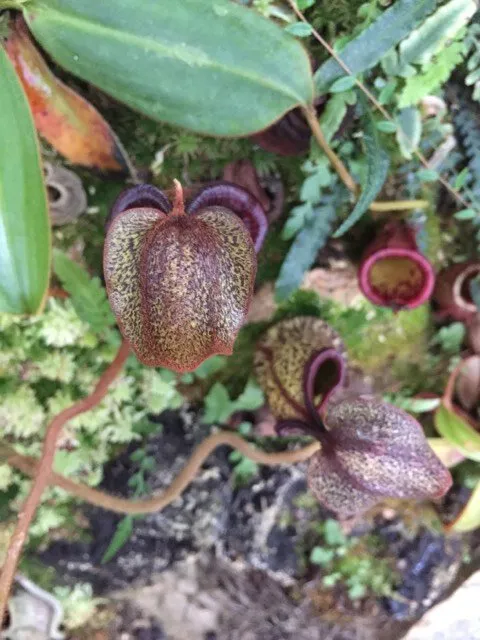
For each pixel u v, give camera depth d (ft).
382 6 0.63
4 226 0.50
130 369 0.79
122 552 0.87
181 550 0.90
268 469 0.89
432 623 0.96
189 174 0.73
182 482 0.76
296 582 0.94
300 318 0.80
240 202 0.58
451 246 0.82
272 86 0.56
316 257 0.79
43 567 0.86
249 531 0.90
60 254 0.70
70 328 0.75
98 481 0.83
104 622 0.91
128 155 0.70
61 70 0.64
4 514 0.81
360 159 0.71
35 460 0.73
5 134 0.50
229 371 0.84
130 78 0.55
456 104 0.72
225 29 0.54
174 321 0.46
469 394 0.88
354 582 0.96
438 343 0.88
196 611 0.94
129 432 0.82
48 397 0.79
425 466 0.62
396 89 0.68
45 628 0.87
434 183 0.78
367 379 0.89
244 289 0.48
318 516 0.93
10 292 0.51
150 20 0.54
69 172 0.69
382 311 0.84
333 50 0.62
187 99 0.56
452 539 0.96
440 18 0.62
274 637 0.96
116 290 0.47
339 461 0.65
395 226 0.74
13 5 0.55
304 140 0.67
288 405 0.72
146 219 0.48
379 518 0.94
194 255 0.46
